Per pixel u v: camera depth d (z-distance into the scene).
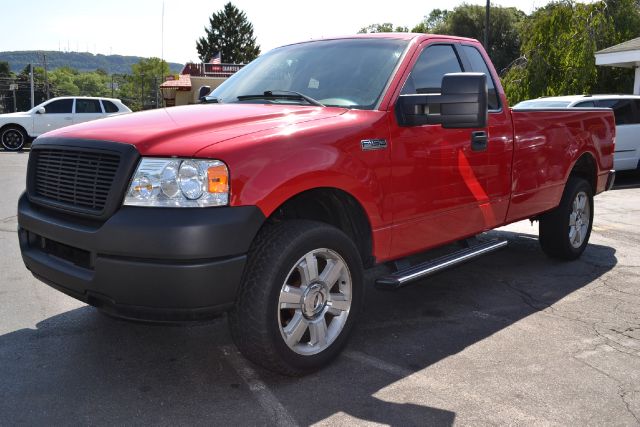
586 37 20.73
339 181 3.43
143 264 2.88
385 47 4.25
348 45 4.43
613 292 5.08
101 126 3.45
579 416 3.01
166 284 2.88
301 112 3.69
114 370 3.49
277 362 3.23
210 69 46.00
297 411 3.04
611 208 9.42
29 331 4.07
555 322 4.36
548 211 5.79
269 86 4.36
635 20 22.06
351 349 3.84
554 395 3.23
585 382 3.39
